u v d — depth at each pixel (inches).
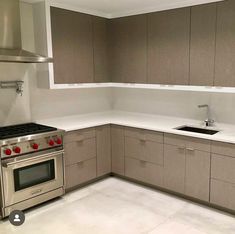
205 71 126.9
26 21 137.6
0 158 108.5
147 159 141.2
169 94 157.5
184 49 132.5
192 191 126.6
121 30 156.5
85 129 141.6
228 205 116.0
